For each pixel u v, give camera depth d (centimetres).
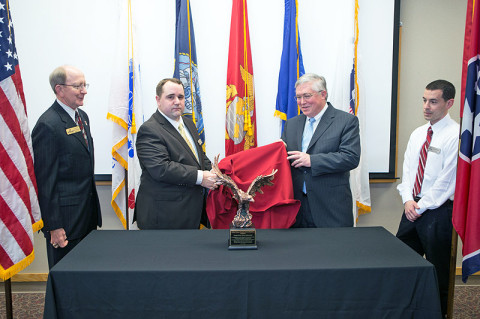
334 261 145
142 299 137
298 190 215
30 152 191
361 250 158
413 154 242
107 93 298
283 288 138
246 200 161
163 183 210
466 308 265
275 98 304
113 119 272
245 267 138
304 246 163
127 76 276
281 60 286
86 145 218
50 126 199
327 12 296
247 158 208
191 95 278
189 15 280
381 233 183
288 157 204
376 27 297
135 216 234
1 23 177
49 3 288
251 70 288
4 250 176
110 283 136
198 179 202
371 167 311
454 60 307
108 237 177
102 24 292
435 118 226
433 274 139
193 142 235
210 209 204
